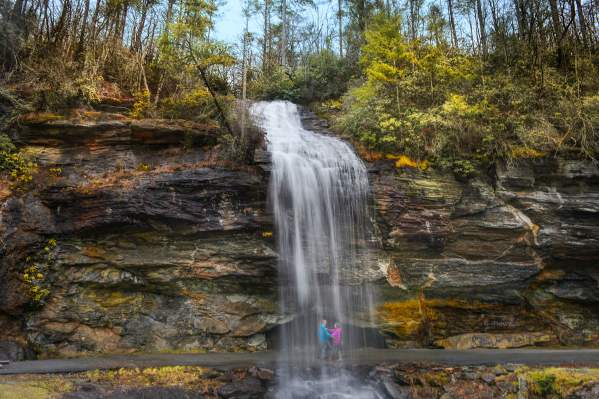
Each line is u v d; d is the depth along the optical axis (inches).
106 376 380.8
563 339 583.5
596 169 596.4
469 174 607.5
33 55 631.8
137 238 534.9
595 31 805.2
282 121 746.2
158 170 541.0
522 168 603.2
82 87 585.0
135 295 534.9
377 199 585.6
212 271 538.6
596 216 586.2
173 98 653.9
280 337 574.9
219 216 541.0
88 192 518.9
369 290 576.1
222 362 441.1
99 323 513.7
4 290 485.4
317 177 580.7
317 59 984.9
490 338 566.9
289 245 558.3
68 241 523.5
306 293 562.3
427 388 386.0
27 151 547.2
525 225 588.4
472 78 705.0
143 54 706.2
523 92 672.4
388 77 696.4
